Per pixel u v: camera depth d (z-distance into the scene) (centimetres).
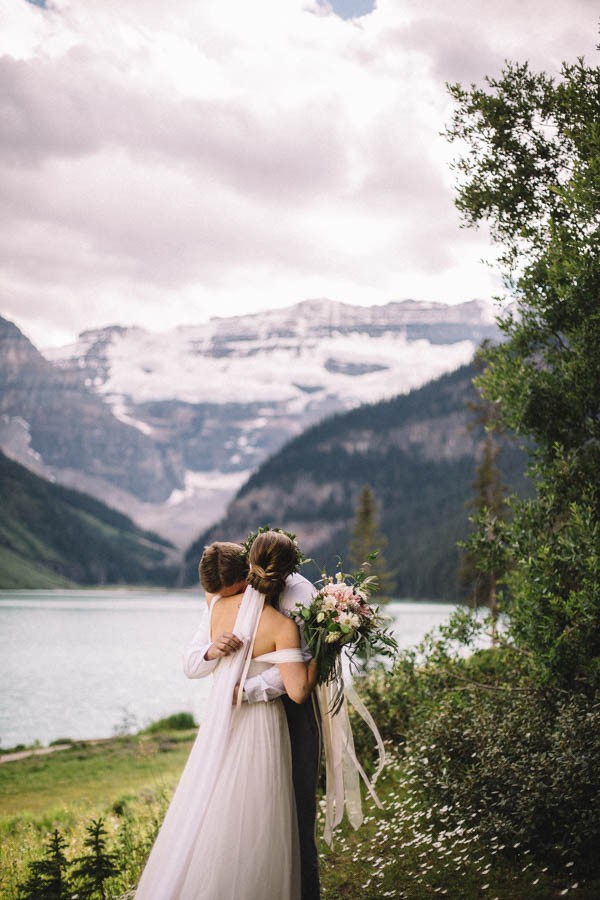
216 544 408
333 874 535
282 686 375
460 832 514
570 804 463
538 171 715
